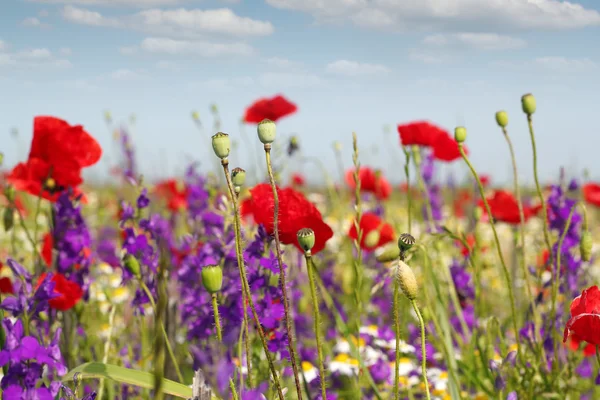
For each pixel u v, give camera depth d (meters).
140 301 2.49
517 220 3.84
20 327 1.56
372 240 2.74
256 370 2.45
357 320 2.53
